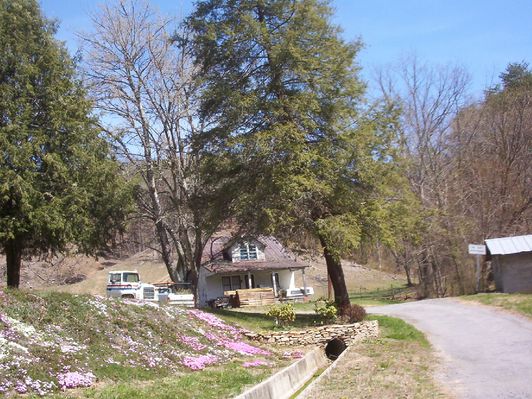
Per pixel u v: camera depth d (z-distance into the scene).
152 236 45.12
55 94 25.19
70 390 9.51
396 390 9.95
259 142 22.58
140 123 33.81
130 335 13.78
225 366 13.92
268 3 25.22
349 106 24.92
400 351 15.58
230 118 24.08
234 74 25.12
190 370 13.00
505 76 64.31
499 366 11.88
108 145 28.36
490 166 44.44
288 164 22.77
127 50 33.19
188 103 32.53
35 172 23.38
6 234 22.98
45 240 25.42
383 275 66.94
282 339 19.45
